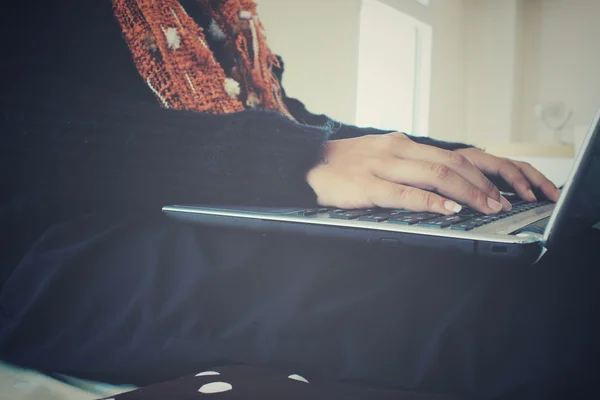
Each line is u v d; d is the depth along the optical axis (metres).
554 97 4.30
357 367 0.34
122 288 0.41
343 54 2.75
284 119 0.60
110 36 0.66
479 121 4.41
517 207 0.60
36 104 0.51
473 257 0.36
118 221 0.48
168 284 0.40
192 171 0.53
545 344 0.30
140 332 0.39
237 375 0.34
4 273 0.48
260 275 0.39
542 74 4.33
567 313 0.32
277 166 0.56
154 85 0.70
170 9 0.79
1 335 0.41
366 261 0.39
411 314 0.34
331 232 0.41
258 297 0.38
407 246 0.38
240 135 0.55
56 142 0.50
